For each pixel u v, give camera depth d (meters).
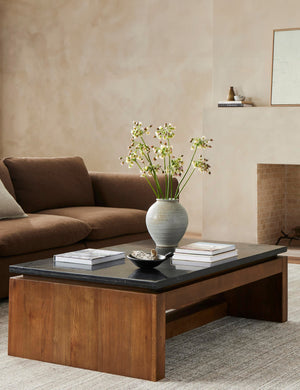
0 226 4.14
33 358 2.95
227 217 6.57
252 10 6.48
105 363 2.78
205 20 7.07
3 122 8.48
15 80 8.36
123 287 2.77
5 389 2.59
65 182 5.29
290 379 2.71
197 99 7.16
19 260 4.09
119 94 7.65
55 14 8.02
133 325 2.71
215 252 3.14
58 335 2.88
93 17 7.76
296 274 5.03
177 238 3.58
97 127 7.82
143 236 5.17
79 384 2.64
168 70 7.31
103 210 5.04
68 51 7.96
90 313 2.80
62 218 4.54
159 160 7.39
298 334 3.40
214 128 6.58
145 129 3.55
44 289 2.91
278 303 3.63
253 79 6.52
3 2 8.36
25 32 8.23
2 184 4.61
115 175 5.49
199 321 3.53
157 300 2.65
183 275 2.80
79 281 2.87
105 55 7.71
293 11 6.27
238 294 3.76
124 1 7.55
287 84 6.27
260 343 3.23
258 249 3.54
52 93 8.11
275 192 6.73
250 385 2.63
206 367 2.86
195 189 7.25
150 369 2.68
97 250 3.28
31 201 5.03
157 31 7.36
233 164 6.51
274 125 6.26
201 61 7.11
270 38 6.41
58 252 4.40
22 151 8.38
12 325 3.00
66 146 8.06
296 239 6.60
